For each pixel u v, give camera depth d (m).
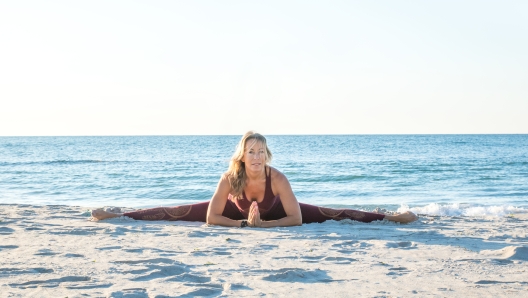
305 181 21.67
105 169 28.56
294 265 4.07
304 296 3.08
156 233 5.82
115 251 4.59
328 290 3.24
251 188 6.52
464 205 12.66
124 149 63.25
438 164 32.41
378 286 3.37
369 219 7.15
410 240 5.52
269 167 6.55
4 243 5.01
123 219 7.05
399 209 11.93
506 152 52.06
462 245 5.18
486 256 4.56
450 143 85.94
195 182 20.81
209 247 4.89
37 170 27.41
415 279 3.60
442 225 7.14
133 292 3.02
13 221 6.89
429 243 5.29
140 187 18.84
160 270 3.67
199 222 7.06
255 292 3.15
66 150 59.75
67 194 16.69
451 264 4.18
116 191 17.56
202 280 3.45
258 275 3.63
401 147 67.56
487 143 85.88
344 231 6.15
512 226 7.12
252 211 6.37
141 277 3.47
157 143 91.56
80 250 4.62
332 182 21.28
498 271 3.91
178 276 3.50
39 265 3.86
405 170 27.44
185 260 4.21
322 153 50.34
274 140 114.75
